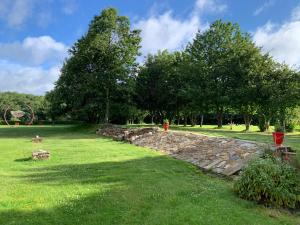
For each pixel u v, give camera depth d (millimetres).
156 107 56281
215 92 42500
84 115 44906
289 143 17734
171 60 53531
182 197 9016
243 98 39312
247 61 41125
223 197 8984
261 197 8641
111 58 43250
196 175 11938
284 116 36656
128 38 44625
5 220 7344
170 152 17688
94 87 42531
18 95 91562
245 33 46438
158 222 7219
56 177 11555
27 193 9391
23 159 15961
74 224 7141
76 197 9008
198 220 7328
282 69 39844
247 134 28031
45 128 49750
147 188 9961
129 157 16422
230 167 11812
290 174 8859
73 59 44031
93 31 44094
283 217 7613
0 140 28719
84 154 17625
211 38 45844
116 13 44281
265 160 9398
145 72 52969
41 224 7117
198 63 44688
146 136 24016
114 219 7406
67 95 44469
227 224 7129
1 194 9281
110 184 10508
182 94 45719
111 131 31938
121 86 43312
